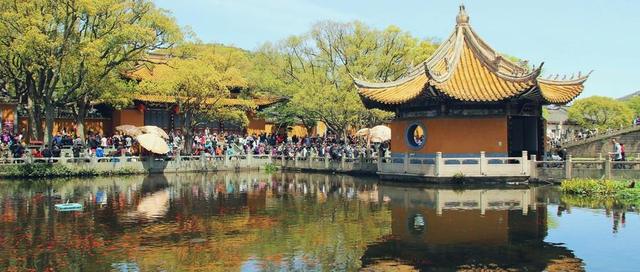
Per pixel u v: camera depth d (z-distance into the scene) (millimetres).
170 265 16469
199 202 29875
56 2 41969
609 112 98500
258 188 37375
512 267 16109
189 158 53125
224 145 58938
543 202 28312
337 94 54812
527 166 37219
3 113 52438
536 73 35875
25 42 39844
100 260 17078
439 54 43094
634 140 66250
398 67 59688
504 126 38719
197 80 51656
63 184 39750
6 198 31406
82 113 51250
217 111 57031
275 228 22078
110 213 25984
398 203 28703
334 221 23578
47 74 44844
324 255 17594
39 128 46812
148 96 63188
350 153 52219
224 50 68562
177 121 67000
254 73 69062
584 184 31422
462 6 42531
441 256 17375
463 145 38812
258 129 75625
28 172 43438
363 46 59625
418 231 21141
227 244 19219
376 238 20016
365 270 15883
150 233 21125
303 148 57250
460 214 24844
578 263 16453
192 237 20391
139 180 43656
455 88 37656
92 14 42062
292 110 63906
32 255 17688
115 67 50562
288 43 66438
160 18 47719
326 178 45781
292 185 39469
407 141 41281
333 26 62062
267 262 16781
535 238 19719
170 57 57000
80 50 42500
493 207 26766
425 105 39875
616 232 20594
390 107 42906
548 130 109438
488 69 39562
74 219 24266
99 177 45969
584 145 69688
